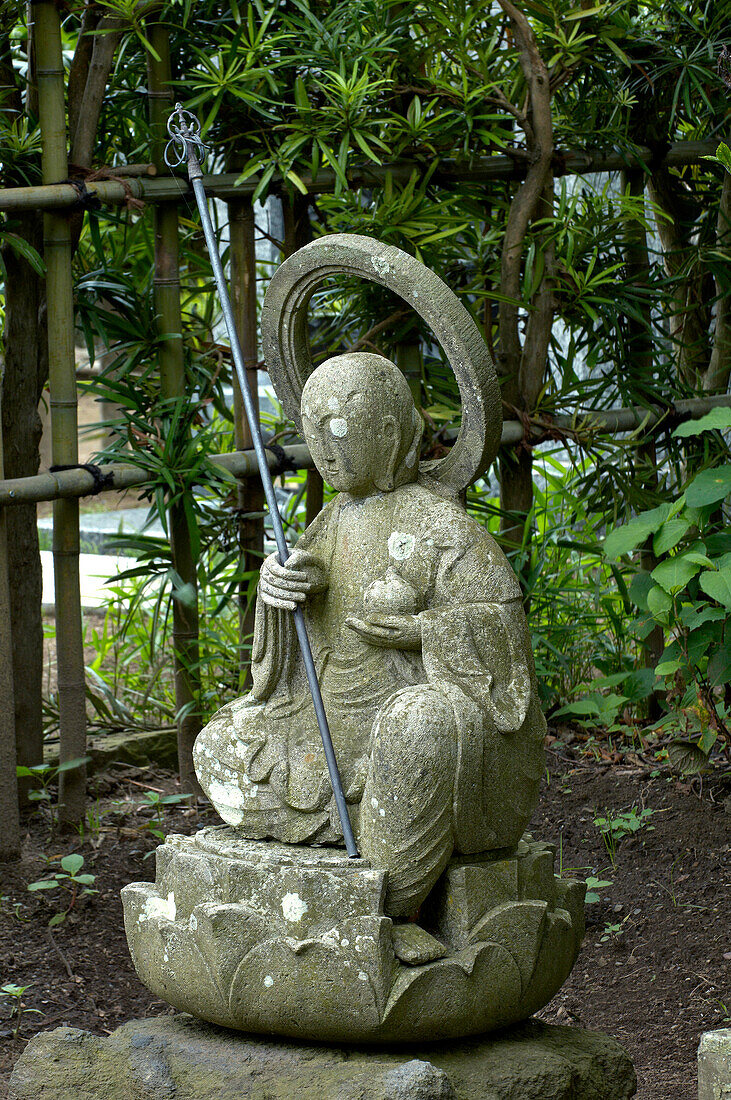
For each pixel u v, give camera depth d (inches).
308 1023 98.8
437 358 212.1
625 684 194.5
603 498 209.0
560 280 188.7
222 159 199.0
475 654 104.6
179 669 186.2
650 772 188.2
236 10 172.6
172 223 176.2
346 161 169.5
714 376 211.3
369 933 95.9
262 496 188.7
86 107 168.4
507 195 202.5
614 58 198.5
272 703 110.7
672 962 144.2
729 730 191.3
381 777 99.6
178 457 174.9
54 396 165.8
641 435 207.8
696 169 219.5
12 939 147.5
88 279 180.1
